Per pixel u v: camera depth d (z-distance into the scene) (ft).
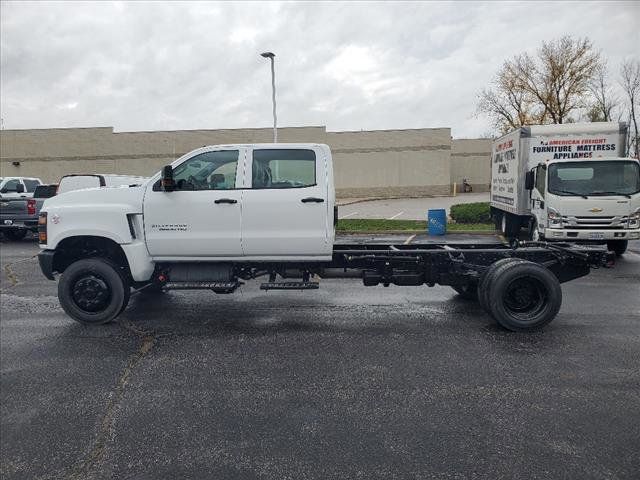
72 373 16.08
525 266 19.94
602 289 27.89
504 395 13.97
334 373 15.78
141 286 23.61
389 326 21.04
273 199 20.77
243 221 20.90
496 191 54.08
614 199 36.24
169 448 11.46
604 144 42.04
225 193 20.93
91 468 10.75
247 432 12.12
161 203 21.08
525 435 11.76
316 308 24.31
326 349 18.10
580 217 36.78
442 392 14.21
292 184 21.08
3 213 50.93
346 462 10.76
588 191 36.91
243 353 17.78
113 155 129.59
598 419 12.50
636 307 23.85
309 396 14.07
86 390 14.73
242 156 21.18
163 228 21.17
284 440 11.71
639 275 31.96
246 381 15.23
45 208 21.52
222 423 12.58
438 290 28.50
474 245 24.98
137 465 10.81
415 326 21.01
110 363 16.94
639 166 36.81
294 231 20.93
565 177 37.42
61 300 21.42
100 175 50.55
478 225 59.77
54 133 129.80
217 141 127.24
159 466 10.75
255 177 21.15
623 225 36.40
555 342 18.62
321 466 10.62
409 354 17.47
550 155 43.06
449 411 13.05
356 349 18.07
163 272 22.08
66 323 22.02
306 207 20.79
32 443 11.81
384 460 10.81
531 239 42.57
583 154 42.42
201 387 14.82
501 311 19.93
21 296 27.68
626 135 41.86
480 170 159.53
